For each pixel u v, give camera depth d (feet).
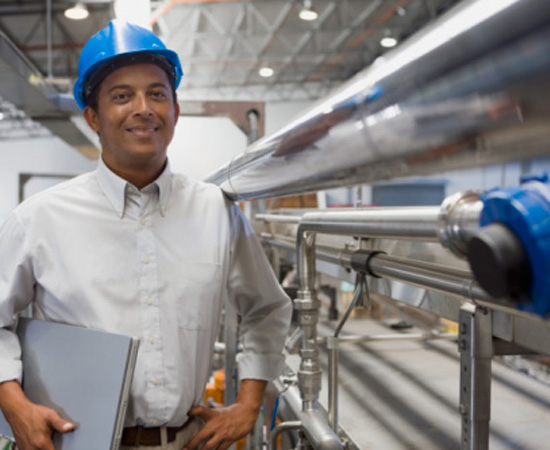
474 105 0.87
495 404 4.44
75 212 3.23
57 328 3.09
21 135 32.40
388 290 3.93
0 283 3.21
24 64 7.52
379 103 1.14
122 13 5.03
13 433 3.05
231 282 3.91
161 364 3.21
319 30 19.70
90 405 2.76
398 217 2.29
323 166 1.67
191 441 3.33
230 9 17.46
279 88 28.84
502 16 0.76
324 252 4.25
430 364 5.90
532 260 0.97
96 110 3.20
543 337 2.14
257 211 7.22
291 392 4.72
